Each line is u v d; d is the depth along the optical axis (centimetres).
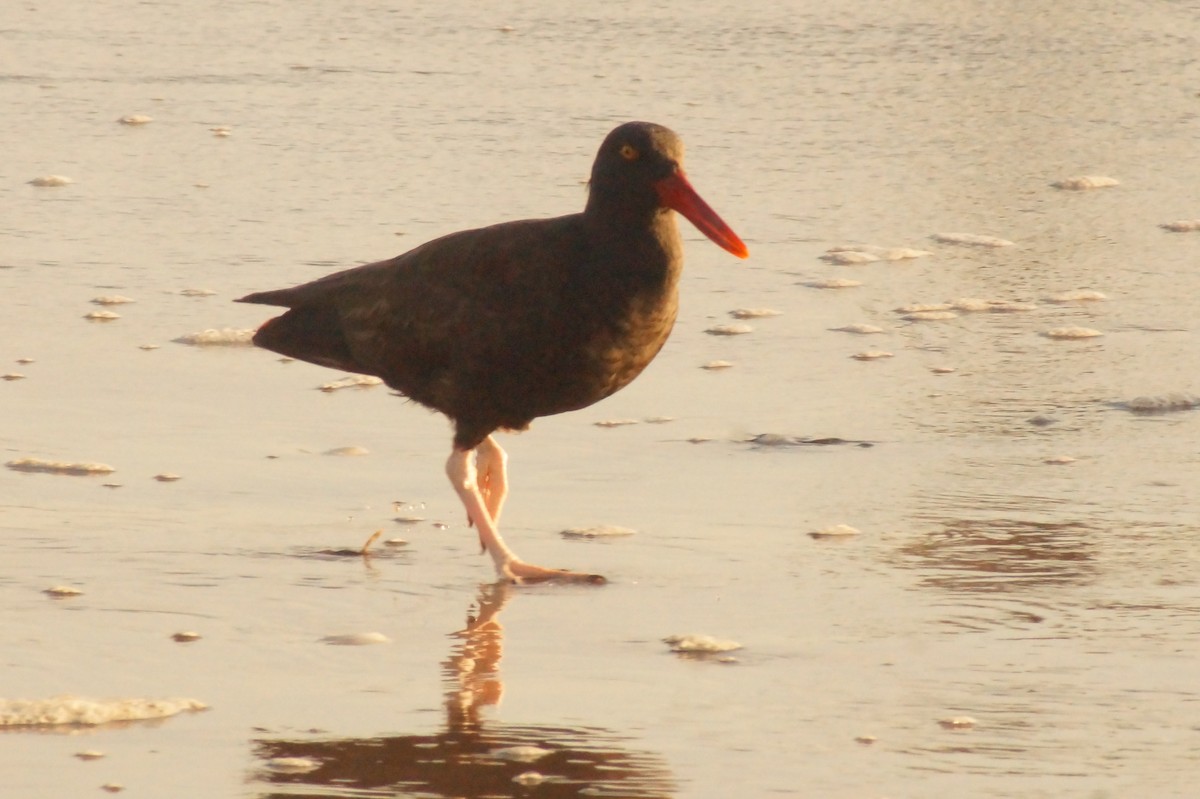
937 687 848
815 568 1034
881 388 1434
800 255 1872
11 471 1199
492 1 3425
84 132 2359
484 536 1046
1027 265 1842
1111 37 3094
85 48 2945
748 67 2847
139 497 1156
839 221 2005
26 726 788
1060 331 1599
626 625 944
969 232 1967
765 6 3378
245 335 1547
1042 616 947
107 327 1570
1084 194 2144
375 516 1140
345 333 1156
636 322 1089
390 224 1933
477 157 2248
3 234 1873
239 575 1016
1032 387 1434
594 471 1235
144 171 2164
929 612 955
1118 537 1080
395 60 2891
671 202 1068
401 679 859
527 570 1027
